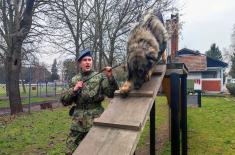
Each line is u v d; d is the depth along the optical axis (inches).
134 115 171.9
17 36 706.8
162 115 600.4
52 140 381.4
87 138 165.5
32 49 983.6
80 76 213.9
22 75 1450.5
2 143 371.2
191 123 498.9
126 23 1005.2
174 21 424.5
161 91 318.3
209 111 658.8
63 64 1493.6
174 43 413.4
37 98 1295.5
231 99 1035.3
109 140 160.2
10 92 728.3
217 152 324.8
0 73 2459.4
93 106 203.5
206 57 1411.2
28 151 335.3
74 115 204.8
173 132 245.1
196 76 1456.7
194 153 321.4
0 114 733.3
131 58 195.2
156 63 209.2
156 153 325.4
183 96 280.1
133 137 157.9
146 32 200.2
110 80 205.0
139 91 191.0
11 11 743.1
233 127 459.2
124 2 1007.6
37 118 584.4
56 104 951.0
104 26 1065.5
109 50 1109.7
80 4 997.2
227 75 2802.7
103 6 1034.7
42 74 1561.3
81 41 1021.8
